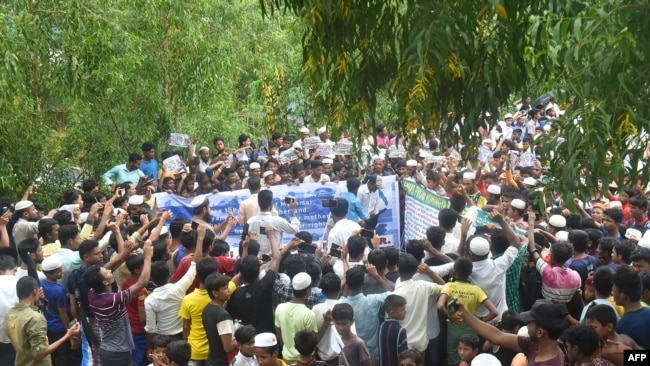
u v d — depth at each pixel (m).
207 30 19.28
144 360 9.85
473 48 6.43
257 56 22.61
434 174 15.42
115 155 18.23
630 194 13.27
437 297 8.93
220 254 10.55
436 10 6.33
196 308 9.03
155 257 10.20
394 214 14.39
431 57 6.23
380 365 8.45
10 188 15.76
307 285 8.62
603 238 9.95
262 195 11.86
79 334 9.84
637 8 5.48
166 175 16.00
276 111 23.45
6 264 9.84
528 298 9.68
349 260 10.22
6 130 15.74
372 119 6.93
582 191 5.70
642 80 5.58
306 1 6.41
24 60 15.83
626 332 7.27
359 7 6.68
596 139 5.52
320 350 8.62
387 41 6.75
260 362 7.59
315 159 17.16
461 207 12.12
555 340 6.40
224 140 20.67
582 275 9.62
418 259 9.57
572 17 5.75
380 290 9.37
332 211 12.17
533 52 5.72
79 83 16.47
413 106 6.18
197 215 12.11
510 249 9.11
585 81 5.55
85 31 16.25
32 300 9.05
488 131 6.64
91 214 11.66
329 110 7.10
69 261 10.48
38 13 16.19
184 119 19.64
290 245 9.89
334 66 6.77
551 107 23.14
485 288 8.91
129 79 17.91
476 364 6.51
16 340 8.87
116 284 10.16
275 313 8.71
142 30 18.16
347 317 8.02
